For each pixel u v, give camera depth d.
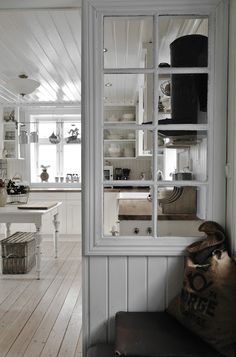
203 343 1.33
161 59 1.78
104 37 1.76
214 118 1.65
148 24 1.87
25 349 2.12
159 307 1.69
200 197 1.76
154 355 1.25
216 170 1.66
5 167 5.93
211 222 1.65
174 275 1.69
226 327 1.32
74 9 1.78
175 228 1.75
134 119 3.46
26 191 4.14
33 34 2.87
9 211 3.36
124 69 1.68
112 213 1.88
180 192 1.77
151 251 1.67
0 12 1.82
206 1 1.62
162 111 1.77
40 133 6.09
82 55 1.64
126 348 1.28
